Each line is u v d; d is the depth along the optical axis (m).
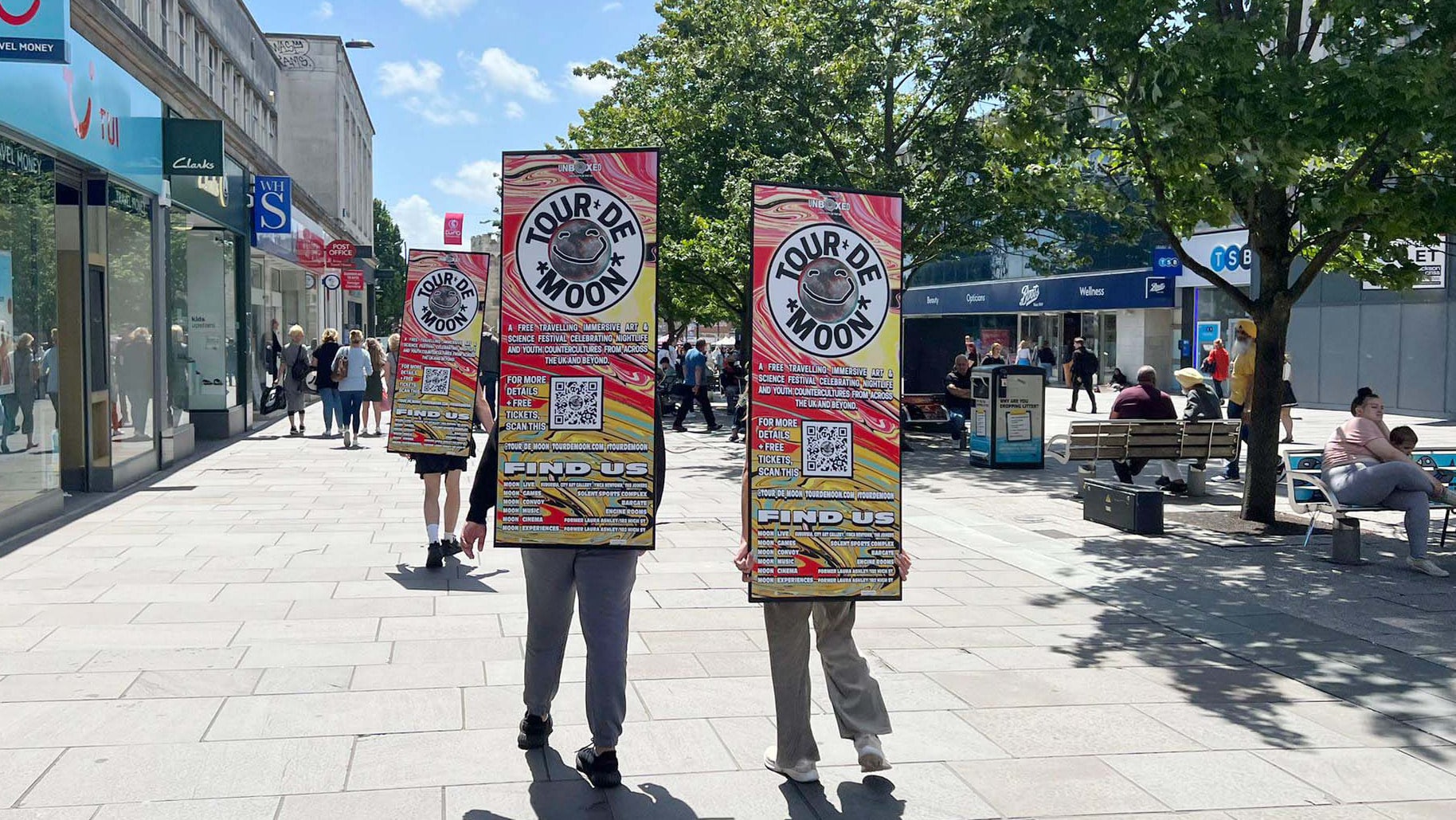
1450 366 23.78
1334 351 27.02
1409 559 8.96
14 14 8.73
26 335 10.41
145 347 14.68
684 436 21.81
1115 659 6.43
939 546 9.99
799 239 4.56
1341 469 9.28
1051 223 18.05
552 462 4.66
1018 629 7.09
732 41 19.22
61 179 12.13
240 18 27.45
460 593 7.68
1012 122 10.33
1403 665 6.38
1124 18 9.51
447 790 4.40
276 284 31.86
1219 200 9.91
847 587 4.58
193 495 12.62
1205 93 9.16
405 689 5.60
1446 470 10.16
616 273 4.66
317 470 15.24
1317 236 10.67
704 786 4.51
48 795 4.25
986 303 43.53
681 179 23.34
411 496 12.58
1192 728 5.30
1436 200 9.38
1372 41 9.44
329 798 4.30
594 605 4.58
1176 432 12.92
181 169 15.13
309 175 49.66
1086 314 38.66
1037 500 12.91
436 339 8.64
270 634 6.55
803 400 4.57
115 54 13.74
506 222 4.68
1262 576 8.71
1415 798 4.52
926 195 17.86
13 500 9.96
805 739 4.57
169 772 4.50
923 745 5.02
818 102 18.83
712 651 6.37
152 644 6.31
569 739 5.00
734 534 10.27
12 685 5.55
